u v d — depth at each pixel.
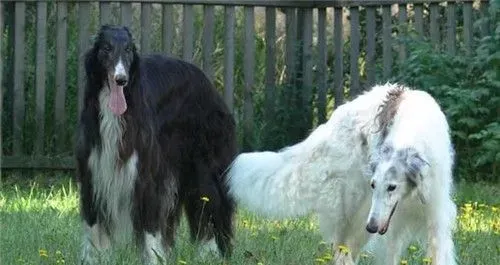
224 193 9.66
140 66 8.95
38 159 13.32
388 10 13.88
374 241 8.79
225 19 13.66
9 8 13.38
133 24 14.30
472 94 13.30
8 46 13.47
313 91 13.91
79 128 9.05
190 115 9.51
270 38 13.78
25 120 13.48
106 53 8.79
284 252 9.31
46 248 9.52
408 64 13.67
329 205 8.84
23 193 12.52
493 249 9.61
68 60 13.64
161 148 9.24
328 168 8.83
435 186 8.35
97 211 9.05
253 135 13.68
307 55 13.80
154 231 9.05
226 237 9.70
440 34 14.09
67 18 13.44
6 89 13.46
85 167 9.02
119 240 9.12
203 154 9.61
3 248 9.39
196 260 9.29
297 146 9.04
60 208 11.59
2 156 13.27
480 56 13.54
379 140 8.53
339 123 8.83
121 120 8.81
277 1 13.67
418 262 9.01
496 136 13.13
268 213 9.07
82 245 9.21
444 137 8.51
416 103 8.52
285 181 8.97
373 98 8.78
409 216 8.52
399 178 8.09
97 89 8.90
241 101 14.43
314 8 13.84
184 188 9.62
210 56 13.71
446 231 8.47
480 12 14.04
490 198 12.55
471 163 13.56
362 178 8.74
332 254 8.82
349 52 14.10
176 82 9.42
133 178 8.91
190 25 13.59
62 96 13.38
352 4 13.72
